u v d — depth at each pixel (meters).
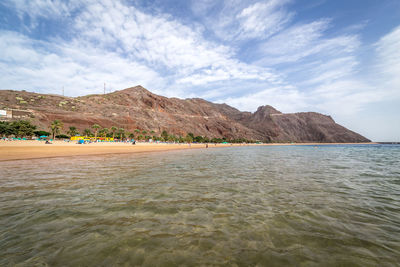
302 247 4.16
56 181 10.64
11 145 42.69
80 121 133.50
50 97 156.62
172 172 14.23
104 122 145.38
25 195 7.83
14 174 12.87
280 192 8.66
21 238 4.39
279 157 32.62
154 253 3.86
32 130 79.50
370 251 4.02
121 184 9.99
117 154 34.38
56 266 3.44
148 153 39.66
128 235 4.59
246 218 5.68
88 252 3.88
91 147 48.94
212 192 8.53
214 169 16.14
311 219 5.66
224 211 6.24
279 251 3.99
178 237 4.52
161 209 6.36
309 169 16.66
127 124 160.75
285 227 5.11
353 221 5.55
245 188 9.34
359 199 7.67
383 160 26.73
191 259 3.67
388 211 6.38
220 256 3.79
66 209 6.27
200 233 4.73
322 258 3.78
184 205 6.77
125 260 3.63
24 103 131.75
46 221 5.32
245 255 3.83
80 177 11.91
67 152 33.50
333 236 4.64
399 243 4.34
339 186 9.97
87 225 5.10
